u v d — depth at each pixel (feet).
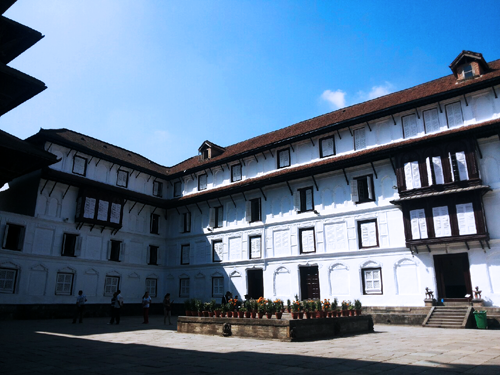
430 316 62.44
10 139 20.62
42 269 84.58
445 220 66.74
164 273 111.96
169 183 120.37
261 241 93.50
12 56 25.16
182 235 110.93
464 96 70.28
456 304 64.08
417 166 71.15
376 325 65.16
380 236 75.20
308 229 86.53
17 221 81.82
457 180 66.28
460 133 66.28
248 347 36.91
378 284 73.82
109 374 24.77
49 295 84.74
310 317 46.14
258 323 44.21
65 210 91.20
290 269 86.63
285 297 86.02
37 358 31.48
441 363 27.30
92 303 92.27
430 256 68.74
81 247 92.43
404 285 70.59
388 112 77.56
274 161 95.76
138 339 45.32
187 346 38.40
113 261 98.63
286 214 90.68
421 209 69.62
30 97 23.58
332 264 80.43
